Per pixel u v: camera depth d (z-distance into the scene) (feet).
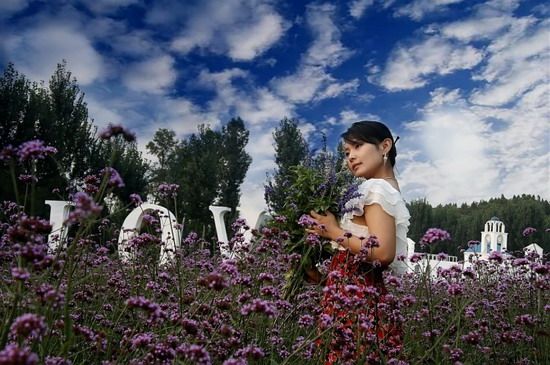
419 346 11.80
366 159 12.37
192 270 17.87
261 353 8.18
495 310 15.61
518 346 13.29
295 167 14.12
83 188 10.03
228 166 121.90
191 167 100.63
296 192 13.60
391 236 11.06
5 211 14.30
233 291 11.32
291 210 13.64
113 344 10.09
